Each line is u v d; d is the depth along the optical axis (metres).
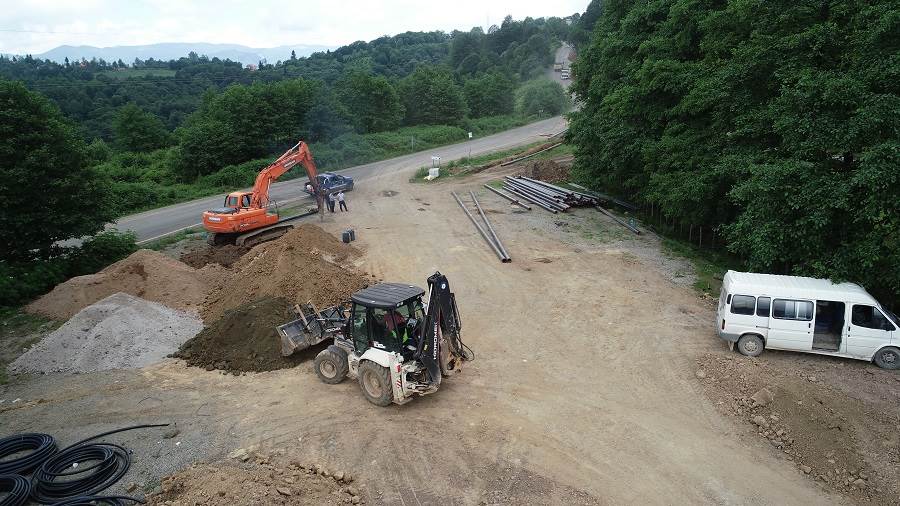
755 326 13.09
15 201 19.31
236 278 18.09
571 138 35.38
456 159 51.31
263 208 25.41
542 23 142.12
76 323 14.57
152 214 34.91
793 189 14.80
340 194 31.14
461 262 21.53
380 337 11.29
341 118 58.72
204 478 8.66
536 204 31.19
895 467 9.31
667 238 24.30
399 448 10.08
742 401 11.15
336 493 8.79
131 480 9.29
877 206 13.30
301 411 11.38
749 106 18.22
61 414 11.57
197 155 47.75
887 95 13.47
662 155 22.69
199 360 13.66
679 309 16.45
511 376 12.66
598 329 15.19
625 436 10.36
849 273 13.78
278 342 13.65
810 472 9.31
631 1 30.30
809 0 16.52
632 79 25.28
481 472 9.39
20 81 20.34
